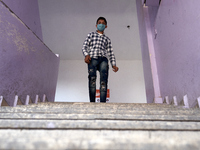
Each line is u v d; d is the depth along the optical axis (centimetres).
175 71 213
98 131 75
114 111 120
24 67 203
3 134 72
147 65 332
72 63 805
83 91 767
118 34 649
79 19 598
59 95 759
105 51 227
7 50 169
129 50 730
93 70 212
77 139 59
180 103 196
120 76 782
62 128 76
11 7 227
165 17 252
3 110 124
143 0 326
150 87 309
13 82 181
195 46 162
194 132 76
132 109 133
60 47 711
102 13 581
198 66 156
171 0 228
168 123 85
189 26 174
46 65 281
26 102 208
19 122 77
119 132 76
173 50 220
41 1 543
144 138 65
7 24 168
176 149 54
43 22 606
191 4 170
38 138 59
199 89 155
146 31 337
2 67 162
